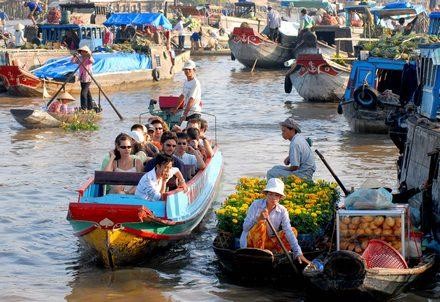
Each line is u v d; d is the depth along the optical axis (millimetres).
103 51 40438
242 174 19234
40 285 11977
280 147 22984
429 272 11938
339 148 23062
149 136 16625
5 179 18797
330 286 10633
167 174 13211
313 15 66000
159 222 12547
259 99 35688
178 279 12203
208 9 80312
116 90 38562
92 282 12086
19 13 107500
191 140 15836
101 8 52969
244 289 11773
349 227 11555
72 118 26234
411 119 16297
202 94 37500
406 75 21203
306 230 12156
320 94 34375
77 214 12188
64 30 43719
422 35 28656
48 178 18938
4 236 14328
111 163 13766
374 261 11109
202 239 14164
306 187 13898
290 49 50250
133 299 11406
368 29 46844
